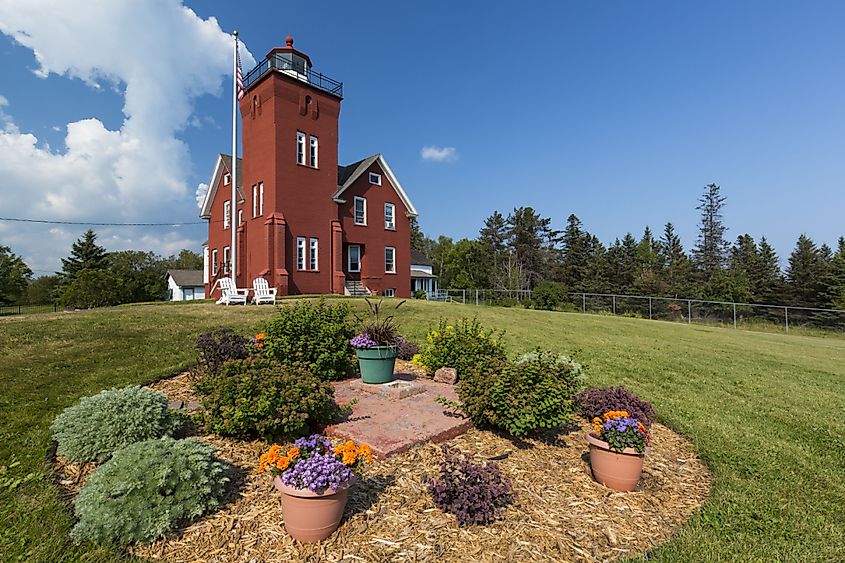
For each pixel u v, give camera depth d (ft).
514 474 13.21
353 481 9.97
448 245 233.96
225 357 19.97
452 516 10.55
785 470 15.01
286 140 69.10
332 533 9.70
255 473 12.52
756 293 143.13
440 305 61.21
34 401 17.47
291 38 72.59
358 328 24.23
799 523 11.48
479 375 16.33
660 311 98.84
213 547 9.29
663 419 19.74
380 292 84.23
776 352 44.65
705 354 38.55
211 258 91.71
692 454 16.28
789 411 22.09
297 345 21.20
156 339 28.86
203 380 15.92
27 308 125.59
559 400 14.76
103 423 13.17
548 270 188.03
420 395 19.92
